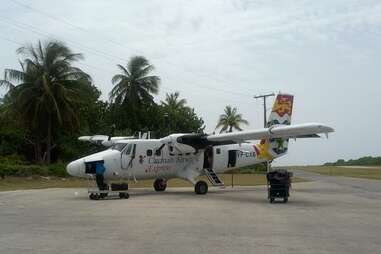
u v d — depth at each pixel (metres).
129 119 63.91
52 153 57.00
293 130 21.97
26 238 11.02
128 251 9.55
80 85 51.75
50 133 51.53
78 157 55.47
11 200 21.33
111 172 24.16
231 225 13.27
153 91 64.56
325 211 16.94
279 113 29.25
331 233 11.96
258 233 11.88
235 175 58.38
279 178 20.14
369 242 10.70
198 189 25.50
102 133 60.66
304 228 12.78
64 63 50.94
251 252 9.51
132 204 19.31
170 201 20.83
